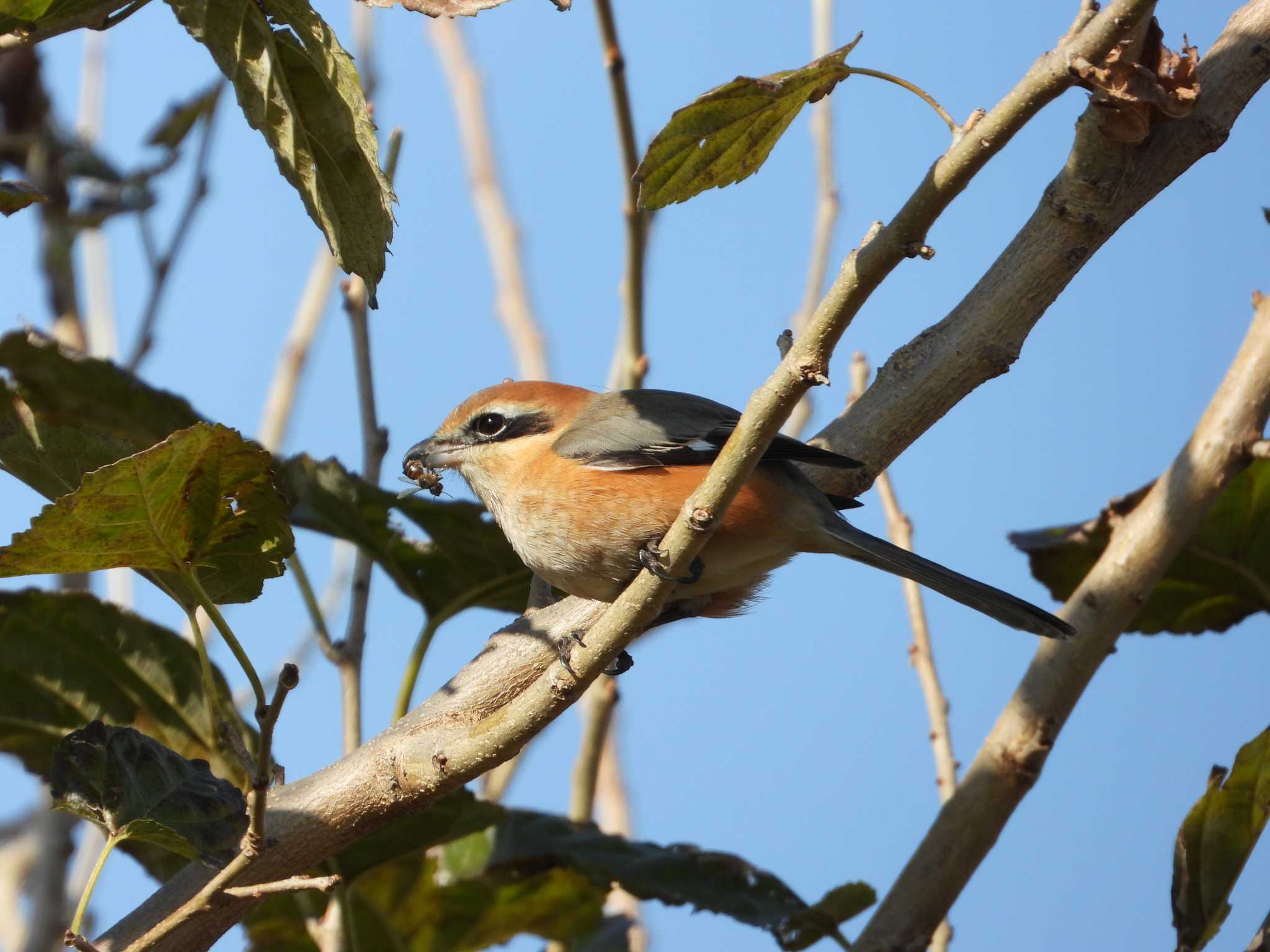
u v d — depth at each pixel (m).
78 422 9.66
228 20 6.56
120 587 11.28
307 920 9.89
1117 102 7.33
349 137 6.66
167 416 9.73
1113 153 7.91
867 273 5.78
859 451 8.34
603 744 10.62
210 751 8.74
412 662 9.73
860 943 8.41
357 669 8.89
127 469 6.07
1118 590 8.69
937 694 10.12
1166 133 7.91
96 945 6.37
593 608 7.91
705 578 9.09
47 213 12.79
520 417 9.53
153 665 8.69
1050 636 8.41
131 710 8.66
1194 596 11.02
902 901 8.48
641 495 8.91
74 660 8.59
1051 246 8.12
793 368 6.07
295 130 6.66
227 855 6.25
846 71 5.98
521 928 10.76
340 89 6.62
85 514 6.23
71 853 9.37
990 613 8.55
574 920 10.84
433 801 6.95
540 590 9.45
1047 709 8.61
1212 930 7.75
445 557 9.62
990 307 8.30
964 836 8.51
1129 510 10.69
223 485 6.44
